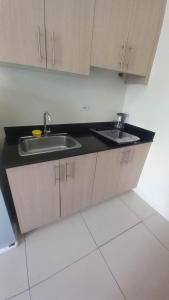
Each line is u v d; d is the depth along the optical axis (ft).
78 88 5.40
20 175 3.54
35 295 3.37
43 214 4.49
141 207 6.04
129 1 3.77
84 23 3.54
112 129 6.57
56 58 3.59
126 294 3.49
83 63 3.93
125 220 5.41
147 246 4.57
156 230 5.11
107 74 5.73
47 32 3.30
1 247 4.07
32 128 5.10
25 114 4.84
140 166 6.06
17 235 4.58
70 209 5.04
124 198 6.46
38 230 4.83
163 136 5.16
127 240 4.70
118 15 3.81
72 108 5.58
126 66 4.57
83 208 5.48
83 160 4.32
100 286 3.59
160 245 4.62
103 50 4.03
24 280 3.60
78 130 6.03
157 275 3.88
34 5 3.01
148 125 5.64
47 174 3.91
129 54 4.44
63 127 5.65
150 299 3.45
